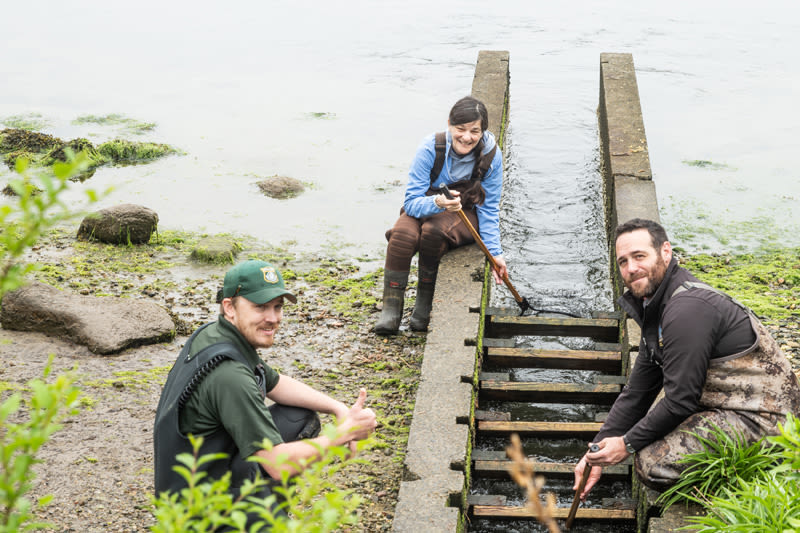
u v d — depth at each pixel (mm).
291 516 3607
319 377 6117
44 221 1941
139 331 6293
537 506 1799
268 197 9625
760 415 3988
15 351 6051
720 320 3938
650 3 18484
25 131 11156
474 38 16047
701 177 10164
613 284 7512
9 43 16047
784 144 11172
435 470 4477
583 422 5543
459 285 6281
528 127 11734
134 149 10773
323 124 11953
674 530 3826
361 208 9359
